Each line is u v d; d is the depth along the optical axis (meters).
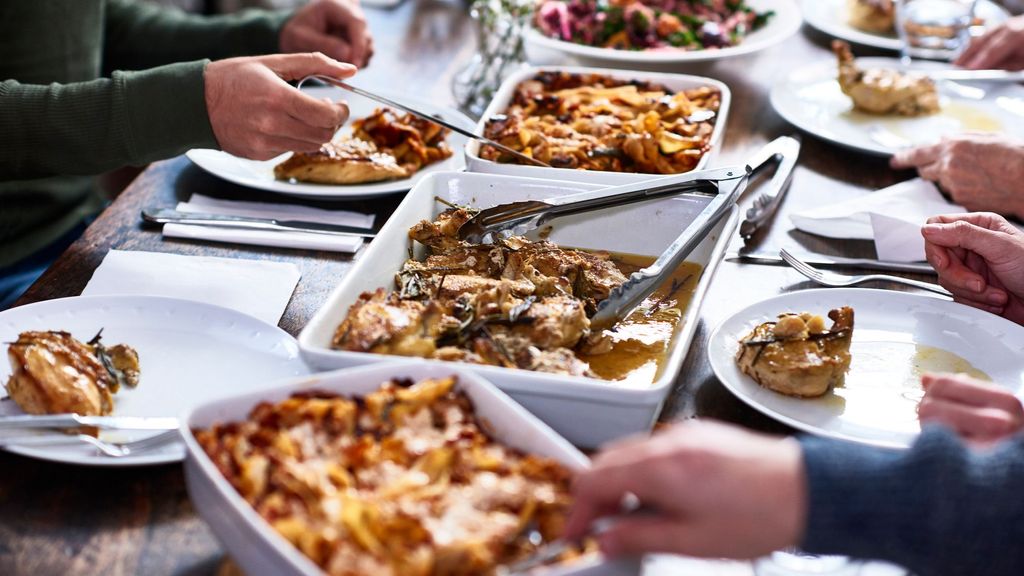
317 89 2.11
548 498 0.80
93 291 1.35
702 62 2.20
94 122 1.55
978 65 2.27
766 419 1.12
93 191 2.30
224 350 1.19
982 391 1.04
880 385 1.16
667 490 0.76
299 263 1.48
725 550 0.78
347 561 0.74
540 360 1.08
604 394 0.97
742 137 1.99
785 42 2.52
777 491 0.79
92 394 1.06
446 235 1.34
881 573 0.95
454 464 0.84
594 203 1.38
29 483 0.99
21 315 1.21
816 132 1.92
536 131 1.78
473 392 0.92
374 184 1.71
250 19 2.24
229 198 1.69
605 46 2.32
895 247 1.51
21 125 1.57
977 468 0.84
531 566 0.76
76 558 0.91
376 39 2.45
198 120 1.55
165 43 2.28
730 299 1.37
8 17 2.04
